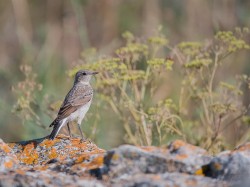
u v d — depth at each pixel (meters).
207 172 9.00
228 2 21.16
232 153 9.16
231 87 14.10
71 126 15.21
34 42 23.03
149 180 8.64
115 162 9.09
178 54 14.80
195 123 15.06
